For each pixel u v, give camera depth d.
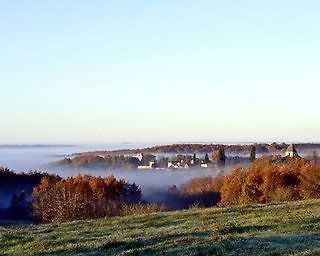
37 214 77.00
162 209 74.94
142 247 25.25
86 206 74.38
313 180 83.44
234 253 21.72
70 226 37.59
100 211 77.00
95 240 29.62
